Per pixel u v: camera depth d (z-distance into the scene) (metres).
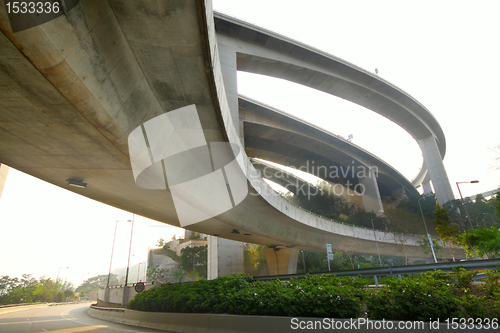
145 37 7.89
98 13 6.75
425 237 50.66
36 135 9.32
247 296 9.44
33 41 5.56
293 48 49.00
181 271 77.81
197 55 8.61
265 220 29.19
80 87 6.89
